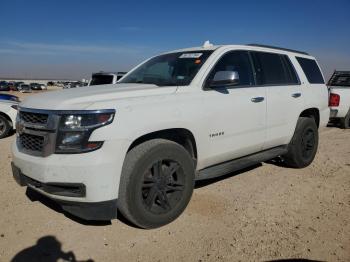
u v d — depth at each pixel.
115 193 3.38
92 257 3.24
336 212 4.21
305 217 4.06
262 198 4.61
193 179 4.05
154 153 3.60
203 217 4.03
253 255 3.26
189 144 4.15
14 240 3.51
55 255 3.26
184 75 4.41
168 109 3.76
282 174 5.67
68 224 3.85
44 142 3.35
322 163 6.39
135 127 3.45
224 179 5.35
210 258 3.22
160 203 3.78
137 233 3.67
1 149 7.69
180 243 3.48
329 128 11.40
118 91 3.78
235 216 4.06
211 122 4.21
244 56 4.95
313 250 3.35
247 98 4.70
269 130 5.14
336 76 12.78
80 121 3.26
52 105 3.42
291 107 5.49
